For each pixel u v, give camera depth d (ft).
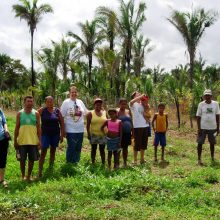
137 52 104.94
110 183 27.91
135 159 39.63
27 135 30.78
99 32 105.29
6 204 23.48
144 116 39.47
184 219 21.94
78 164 33.63
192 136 67.36
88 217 21.80
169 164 40.52
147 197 25.94
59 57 107.76
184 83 97.30
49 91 105.29
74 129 35.22
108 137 36.14
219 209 24.52
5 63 215.10
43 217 22.07
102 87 98.68
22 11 113.80
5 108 127.95
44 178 31.60
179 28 98.07
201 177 32.53
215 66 135.33
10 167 35.65
